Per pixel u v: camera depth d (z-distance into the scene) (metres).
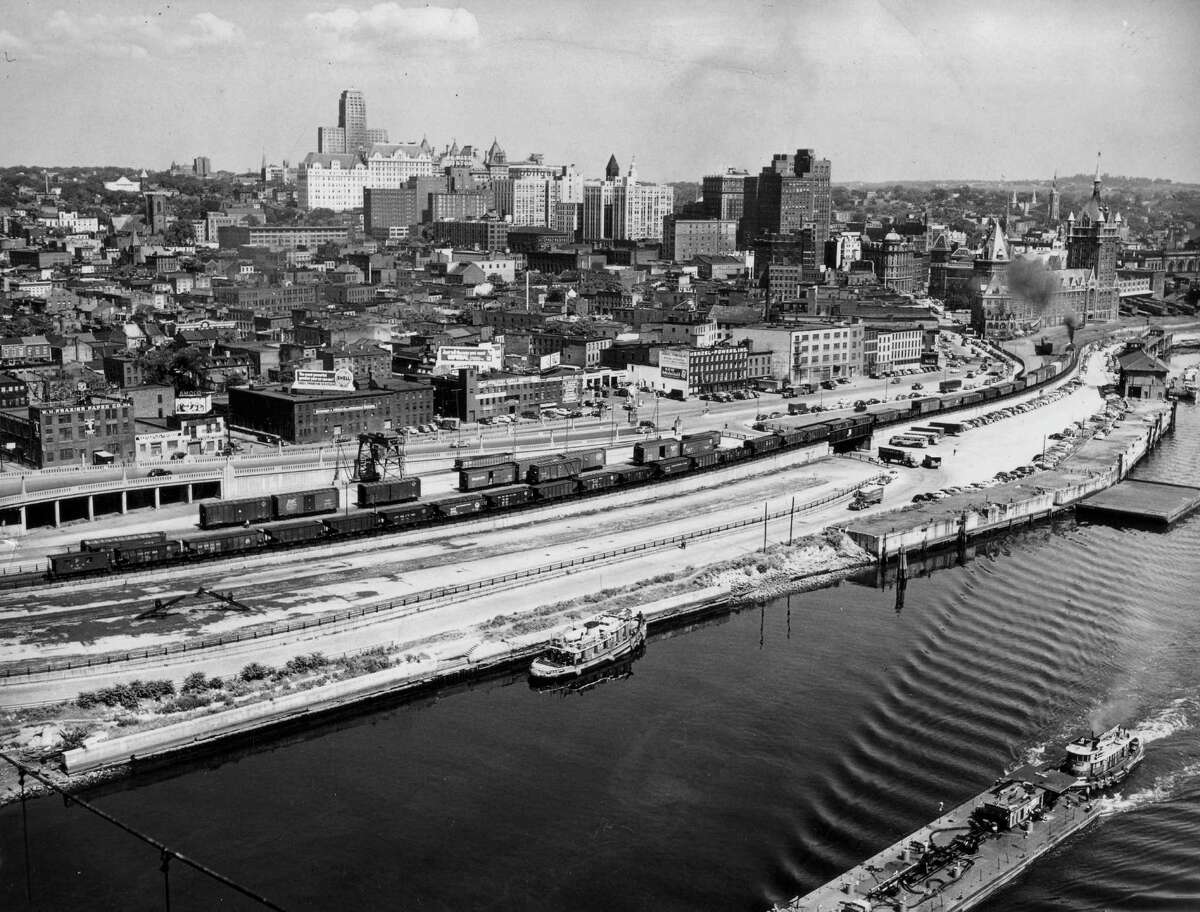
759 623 198.88
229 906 118.81
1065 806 133.75
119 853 127.75
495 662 177.00
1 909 117.44
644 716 161.25
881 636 191.38
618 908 118.44
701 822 133.50
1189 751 147.38
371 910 118.44
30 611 183.62
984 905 116.94
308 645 176.88
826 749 150.50
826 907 115.19
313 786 142.88
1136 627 192.25
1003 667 176.25
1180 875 120.06
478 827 133.25
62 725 150.38
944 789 139.62
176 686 162.25
